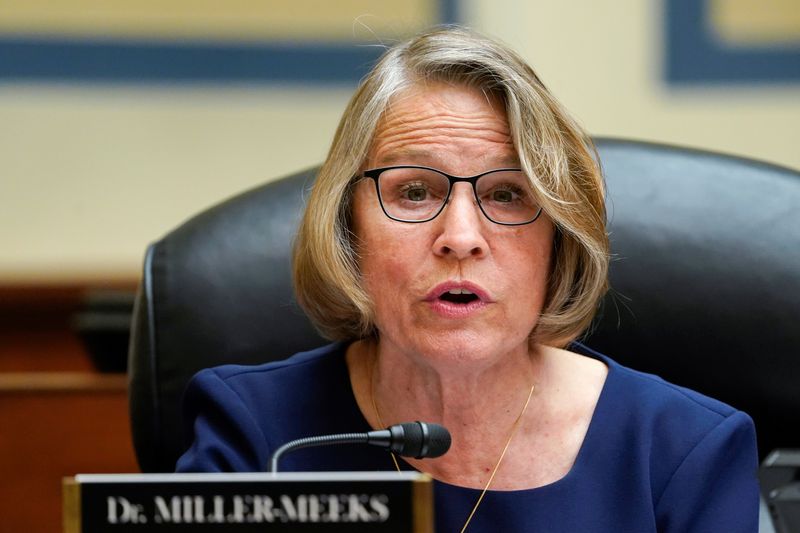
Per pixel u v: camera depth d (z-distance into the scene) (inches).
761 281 207.6
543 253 167.3
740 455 173.0
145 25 421.4
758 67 453.7
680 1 448.5
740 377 207.2
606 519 167.0
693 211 213.6
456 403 171.8
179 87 426.0
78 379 280.4
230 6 425.7
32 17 414.9
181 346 208.2
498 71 165.2
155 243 217.0
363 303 169.9
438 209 163.9
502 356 167.8
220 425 178.4
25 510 276.1
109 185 425.7
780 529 173.5
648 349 209.6
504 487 171.8
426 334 162.6
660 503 168.9
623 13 447.2
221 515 112.9
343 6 429.7
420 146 164.1
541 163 163.3
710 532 165.9
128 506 113.3
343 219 172.1
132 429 210.4
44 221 423.5
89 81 420.5
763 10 452.8
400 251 163.3
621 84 449.7
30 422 277.6
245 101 429.7
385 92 168.6
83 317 278.4
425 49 170.2
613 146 224.5
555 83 447.2
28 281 416.5
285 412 179.8
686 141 454.6
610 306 210.4
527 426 175.0
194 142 428.5
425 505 112.0
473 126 164.7
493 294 161.6
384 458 174.4
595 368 184.9
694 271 209.5
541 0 441.1
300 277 180.5
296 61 430.0
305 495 112.6
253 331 209.9
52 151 421.7
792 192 216.1
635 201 215.2
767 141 456.4
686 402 176.7
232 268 212.5
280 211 219.1
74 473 277.7
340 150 171.0
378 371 180.1
